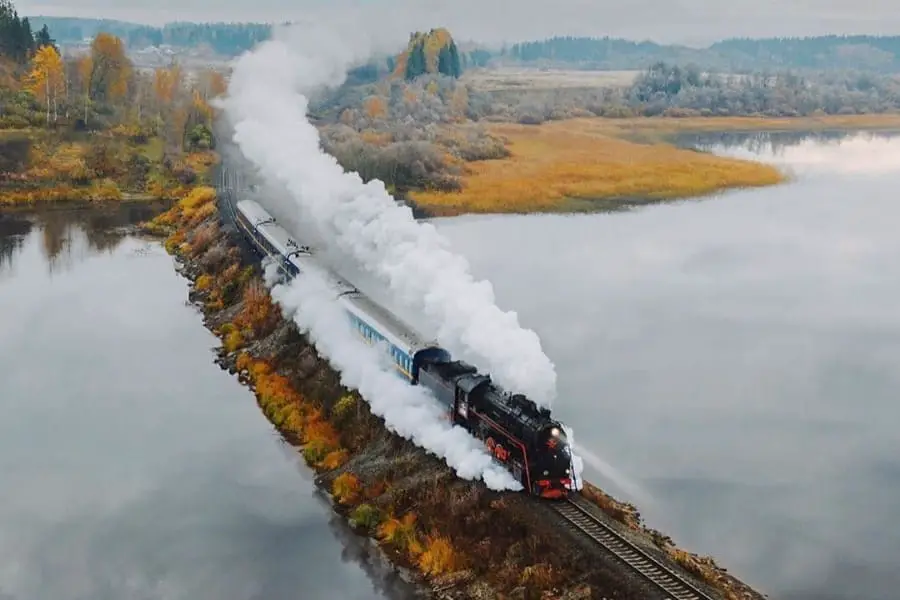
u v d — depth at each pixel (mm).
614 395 58156
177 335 70188
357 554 39656
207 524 42344
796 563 38750
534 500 38188
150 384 59656
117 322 73438
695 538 40281
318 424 51281
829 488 46156
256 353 63656
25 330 71000
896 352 67875
